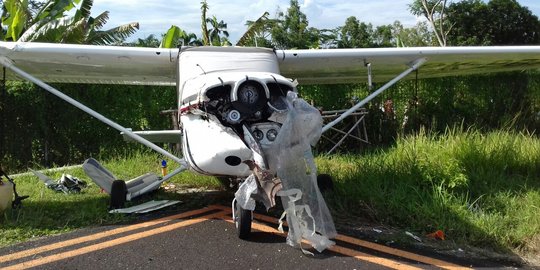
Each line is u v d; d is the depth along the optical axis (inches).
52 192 275.7
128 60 248.5
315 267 159.2
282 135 171.3
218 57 236.8
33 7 615.5
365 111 442.3
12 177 330.6
